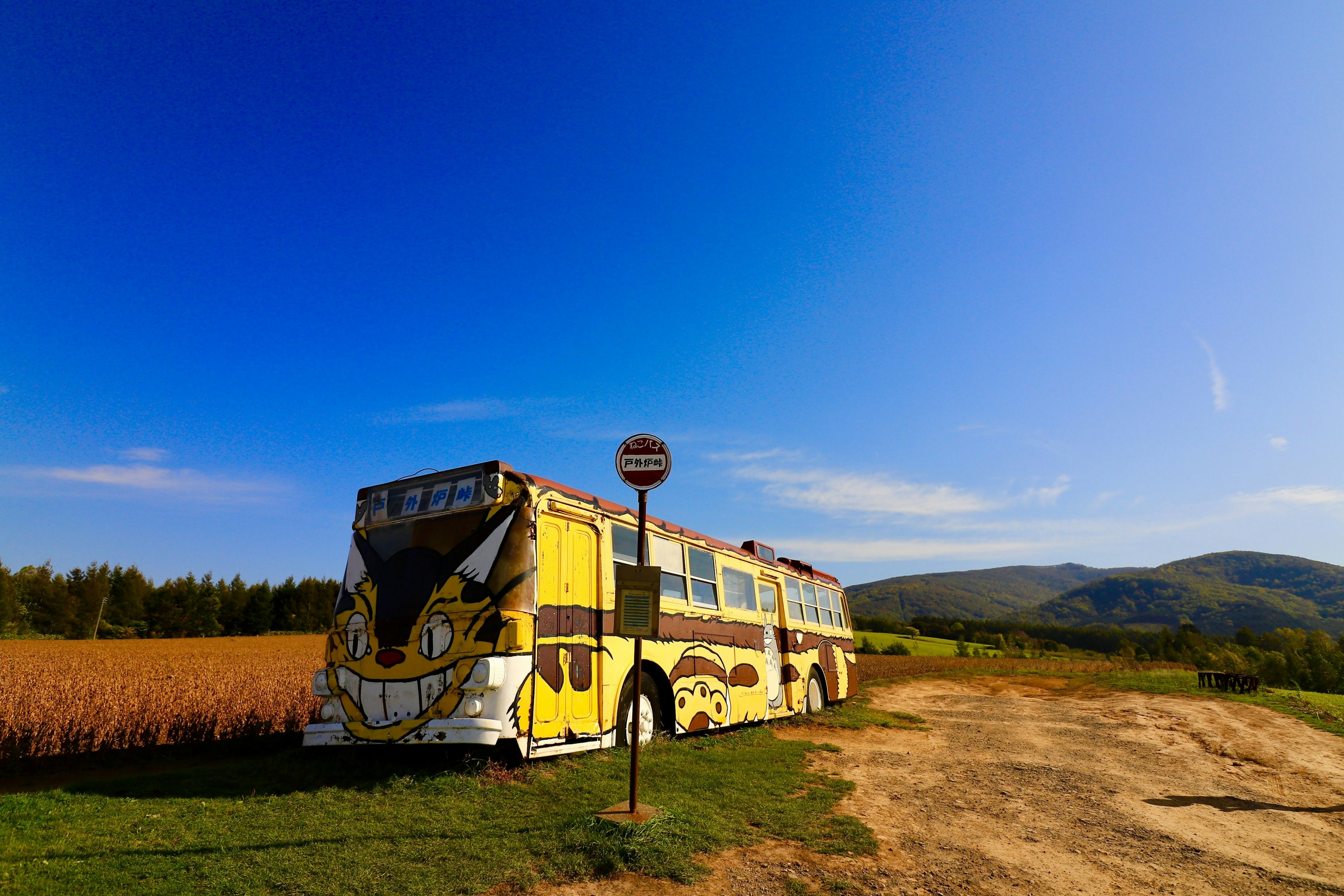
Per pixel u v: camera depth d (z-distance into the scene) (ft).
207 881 14.23
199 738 32.30
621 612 20.44
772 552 51.29
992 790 29.40
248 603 278.87
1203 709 65.72
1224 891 18.54
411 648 24.82
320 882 14.49
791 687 49.47
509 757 24.14
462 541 25.48
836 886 16.83
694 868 16.97
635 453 21.48
